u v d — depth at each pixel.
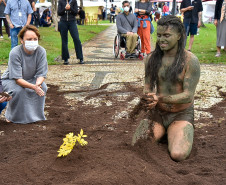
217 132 4.26
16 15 10.13
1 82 4.39
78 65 10.22
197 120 4.83
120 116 5.05
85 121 4.82
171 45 3.35
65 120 4.85
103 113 5.22
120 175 2.81
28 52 4.62
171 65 3.45
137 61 11.09
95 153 3.30
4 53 11.80
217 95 6.24
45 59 4.78
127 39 11.33
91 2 44.22
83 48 15.12
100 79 7.91
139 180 2.77
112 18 48.44
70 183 2.70
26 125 4.55
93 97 6.24
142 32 11.94
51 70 9.23
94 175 2.80
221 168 3.12
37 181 2.80
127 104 5.73
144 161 3.18
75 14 10.09
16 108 4.61
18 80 4.55
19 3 10.11
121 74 8.52
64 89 6.87
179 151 3.23
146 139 3.56
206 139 4.01
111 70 9.18
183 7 12.10
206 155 3.48
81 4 33.00
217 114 5.09
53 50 13.54
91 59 11.66
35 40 4.48
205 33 24.14
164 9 31.08
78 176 2.85
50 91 6.70
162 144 3.67
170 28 3.29
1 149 3.63
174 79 3.46
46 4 29.38
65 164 3.08
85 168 2.99
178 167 3.11
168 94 3.58
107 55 12.80
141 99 3.39
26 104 4.62
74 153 3.24
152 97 3.32
